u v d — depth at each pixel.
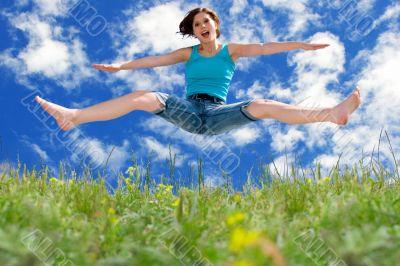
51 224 2.39
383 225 2.33
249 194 3.71
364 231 1.98
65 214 2.72
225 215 2.68
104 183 3.72
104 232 2.35
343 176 3.64
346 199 2.84
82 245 2.06
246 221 2.42
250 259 1.63
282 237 2.18
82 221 2.53
